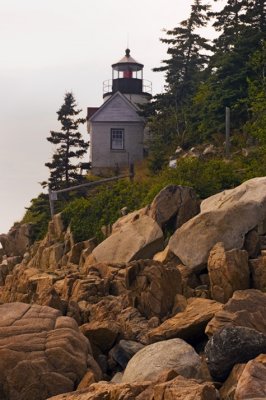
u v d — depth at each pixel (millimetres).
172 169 36938
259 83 50250
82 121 67250
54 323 18062
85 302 22734
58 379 16672
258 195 25047
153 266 21281
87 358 17547
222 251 21250
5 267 50719
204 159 48000
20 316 18250
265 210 24031
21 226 58469
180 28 75875
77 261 34969
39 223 58000
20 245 57969
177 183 34406
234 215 23359
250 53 53500
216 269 20734
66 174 64938
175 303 20812
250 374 12938
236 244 23031
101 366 18672
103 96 83188
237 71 53312
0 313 18438
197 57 76312
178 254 23484
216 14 64500
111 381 17438
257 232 23672
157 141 65562
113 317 20828
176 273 21422
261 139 40250
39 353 16953
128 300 21375
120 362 18406
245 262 20656
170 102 73062
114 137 74750
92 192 59625
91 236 39812
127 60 81500
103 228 36031
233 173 36156
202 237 23156
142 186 40188
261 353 14961
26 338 17297
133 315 20438
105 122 74688
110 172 70000
